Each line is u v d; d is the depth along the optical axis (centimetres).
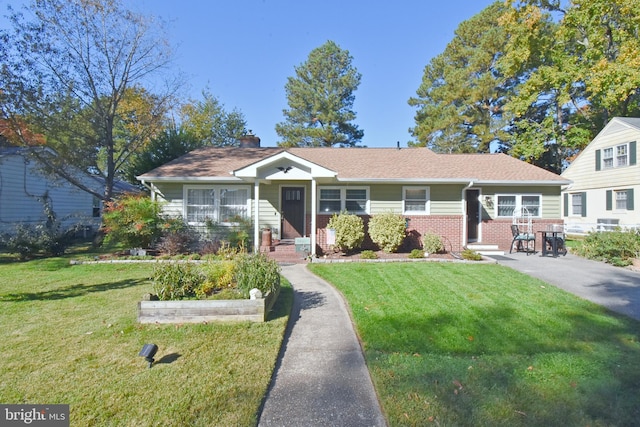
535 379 336
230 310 498
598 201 1898
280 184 1334
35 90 1411
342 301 630
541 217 1359
